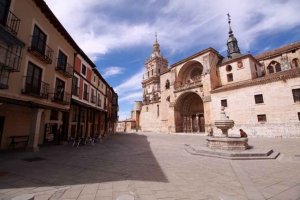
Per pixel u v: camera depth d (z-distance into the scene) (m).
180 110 41.28
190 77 40.97
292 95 21.58
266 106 23.69
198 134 31.48
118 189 4.86
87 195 4.40
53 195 4.38
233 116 27.17
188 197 4.29
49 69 14.96
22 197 3.29
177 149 13.65
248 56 31.03
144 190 4.78
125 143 18.58
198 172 6.71
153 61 67.12
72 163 8.29
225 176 6.15
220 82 34.94
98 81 29.33
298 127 20.73
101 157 10.00
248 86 25.97
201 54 36.44
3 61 10.29
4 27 9.67
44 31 14.27
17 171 6.72
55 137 17.91
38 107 11.99
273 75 24.88
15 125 13.31
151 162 8.62
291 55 30.59
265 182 5.39
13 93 11.06
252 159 9.08
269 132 22.97
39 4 13.34
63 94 17.08
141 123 60.47
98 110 26.42
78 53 20.67
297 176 5.98
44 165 7.79
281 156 9.83
